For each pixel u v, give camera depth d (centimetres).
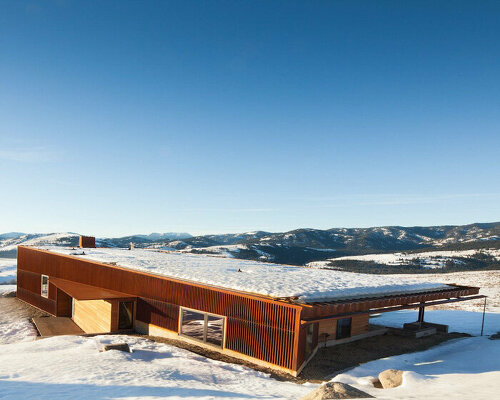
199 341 1505
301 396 951
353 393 860
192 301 1554
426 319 2348
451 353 1527
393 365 1309
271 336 1273
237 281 1577
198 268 2012
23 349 1299
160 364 1170
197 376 1071
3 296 3262
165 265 2103
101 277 2111
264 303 1305
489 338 1836
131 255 2753
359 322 1745
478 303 3241
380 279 1986
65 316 2516
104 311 1889
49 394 767
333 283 1667
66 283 2303
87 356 1183
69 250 2938
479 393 941
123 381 920
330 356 1439
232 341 1388
